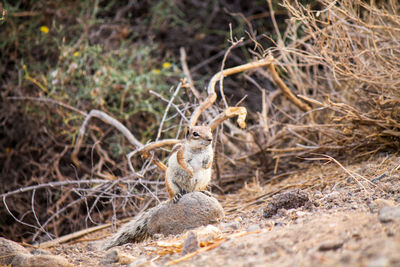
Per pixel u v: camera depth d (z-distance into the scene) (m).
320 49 10.16
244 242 5.69
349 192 7.82
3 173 14.12
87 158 14.34
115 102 15.09
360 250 4.46
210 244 6.16
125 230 8.12
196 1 20.45
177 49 19.03
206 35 19.56
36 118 14.35
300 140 12.22
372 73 9.72
